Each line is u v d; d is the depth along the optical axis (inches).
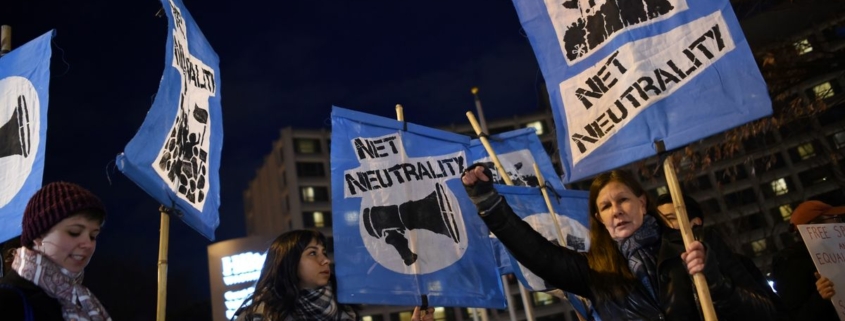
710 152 413.1
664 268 140.6
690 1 156.9
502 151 290.5
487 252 213.8
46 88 177.6
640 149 150.5
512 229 150.3
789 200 1605.6
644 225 147.3
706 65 151.5
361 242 198.4
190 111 178.1
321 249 175.0
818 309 177.9
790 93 385.7
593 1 165.5
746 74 147.7
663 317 138.5
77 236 120.7
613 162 152.8
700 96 149.9
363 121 213.9
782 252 194.7
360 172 206.8
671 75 153.6
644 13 159.5
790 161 1643.7
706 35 153.3
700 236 142.5
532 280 248.2
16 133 177.6
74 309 118.0
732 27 151.7
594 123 158.2
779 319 140.9
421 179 213.5
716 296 128.0
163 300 149.5
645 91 153.9
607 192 148.6
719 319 136.6
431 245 205.8
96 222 124.0
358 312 197.2
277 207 3125.0
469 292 204.7
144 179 150.3
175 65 173.2
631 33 158.9
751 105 145.3
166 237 155.6
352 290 190.7
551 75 166.4
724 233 513.7
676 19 156.9
